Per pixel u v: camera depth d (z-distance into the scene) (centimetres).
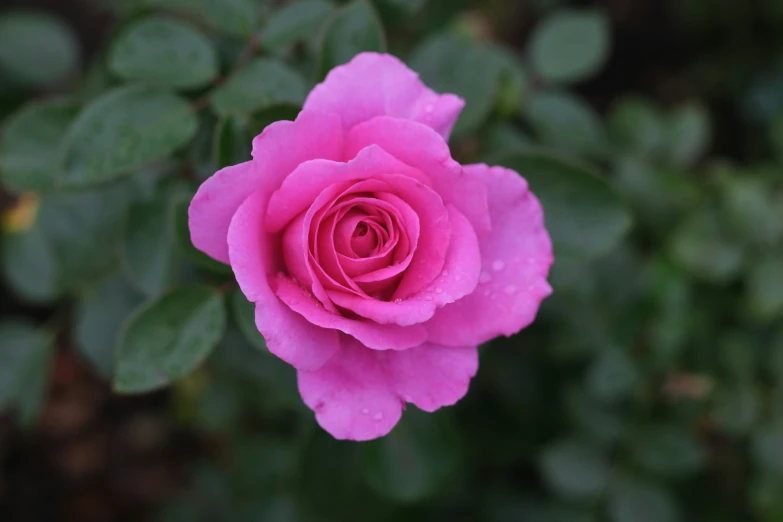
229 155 42
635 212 58
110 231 49
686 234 56
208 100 44
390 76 40
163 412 81
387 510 55
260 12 46
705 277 56
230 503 62
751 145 81
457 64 45
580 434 54
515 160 44
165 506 69
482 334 40
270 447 57
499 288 40
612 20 90
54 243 49
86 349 50
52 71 52
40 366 50
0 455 76
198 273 47
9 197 76
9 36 52
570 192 44
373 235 39
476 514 60
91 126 43
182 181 46
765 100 78
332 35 43
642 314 55
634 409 54
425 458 46
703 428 58
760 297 55
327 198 38
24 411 50
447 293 38
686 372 56
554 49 53
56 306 78
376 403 39
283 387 49
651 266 56
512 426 60
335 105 40
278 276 39
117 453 79
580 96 89
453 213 39
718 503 59
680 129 60
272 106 41
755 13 79
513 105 51
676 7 87
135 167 42
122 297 50
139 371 41
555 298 55
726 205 56
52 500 76
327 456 48
